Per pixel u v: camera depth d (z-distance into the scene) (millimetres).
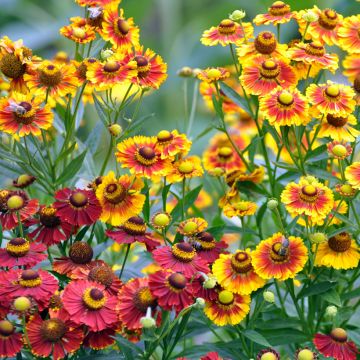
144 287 1662
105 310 1648
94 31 1831
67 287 1655
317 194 1704
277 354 1667
